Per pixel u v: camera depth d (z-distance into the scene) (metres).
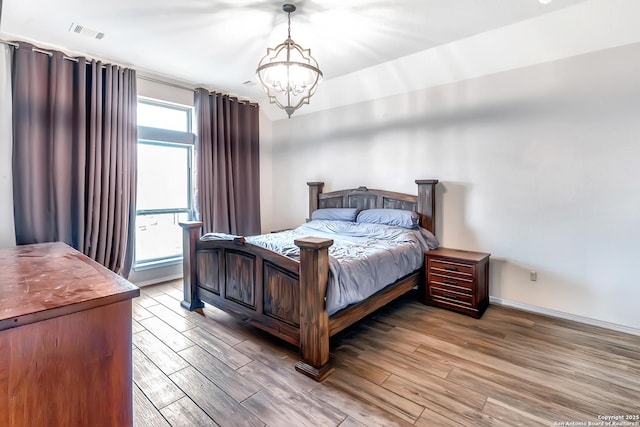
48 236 3.21
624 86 2.71
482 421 1.71
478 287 3.09
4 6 2.52
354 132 4.56
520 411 1.79
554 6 2.54
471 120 3.54
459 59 3.38
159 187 4.37
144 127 4.00
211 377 2.11
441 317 3.12
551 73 3.04
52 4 2.51
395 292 3.08
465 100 3.57
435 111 3.80
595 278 2.90
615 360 2.32
